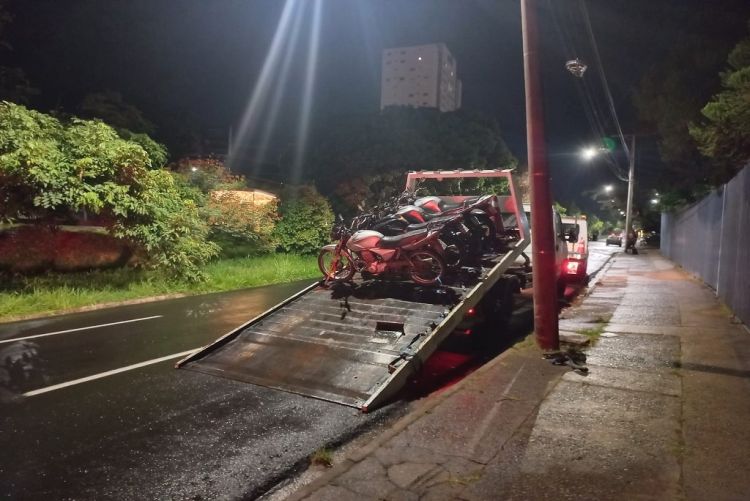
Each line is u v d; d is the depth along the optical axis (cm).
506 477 393
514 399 557
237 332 764
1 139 1082
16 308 1056
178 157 2816
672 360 686
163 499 390
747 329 842
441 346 873
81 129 1238
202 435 499
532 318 1120
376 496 372
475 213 909
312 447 476
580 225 1780
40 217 1252
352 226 895
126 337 887
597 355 724
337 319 745
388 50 8931
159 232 1336
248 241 1938
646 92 2455
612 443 443
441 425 493
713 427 468
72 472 428
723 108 1377
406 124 2711
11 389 623
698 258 1722
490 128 3080
